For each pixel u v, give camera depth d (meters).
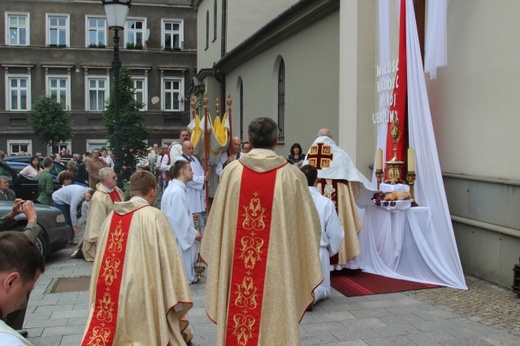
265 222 3.57
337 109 11.06
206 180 8.91
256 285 3.55
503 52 6.47
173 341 3.86
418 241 6.84
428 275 6.79
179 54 34.81
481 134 6.86
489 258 6.65
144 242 3.83
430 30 7.25
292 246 3.55
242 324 3.55
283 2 17.95
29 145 32.66
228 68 21.27
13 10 32.94
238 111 20.58
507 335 4.81
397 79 7.66
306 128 12.82
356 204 7.49
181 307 3.89
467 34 7.11
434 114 7.77
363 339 4.77
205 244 3.81
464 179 7.13
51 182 10.70
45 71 33.22
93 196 8.50
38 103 29.22
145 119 34.44
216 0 23.97
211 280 3.66
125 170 23.28
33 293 6.49
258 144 3.70
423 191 7.14
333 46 11.20
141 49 34.34
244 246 3.60
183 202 6.65
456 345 4.60
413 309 5.64
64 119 29.45
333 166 7.14
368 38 9.12
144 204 3.99
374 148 9.16
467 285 6.53
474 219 6.95
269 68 15.96
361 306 5.77
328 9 11.19
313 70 12.33
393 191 7.12
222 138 10.09
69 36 33.56
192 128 10.66
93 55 33.72
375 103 9.08
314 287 3.57
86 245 8.44
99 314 3.81
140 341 3.73
